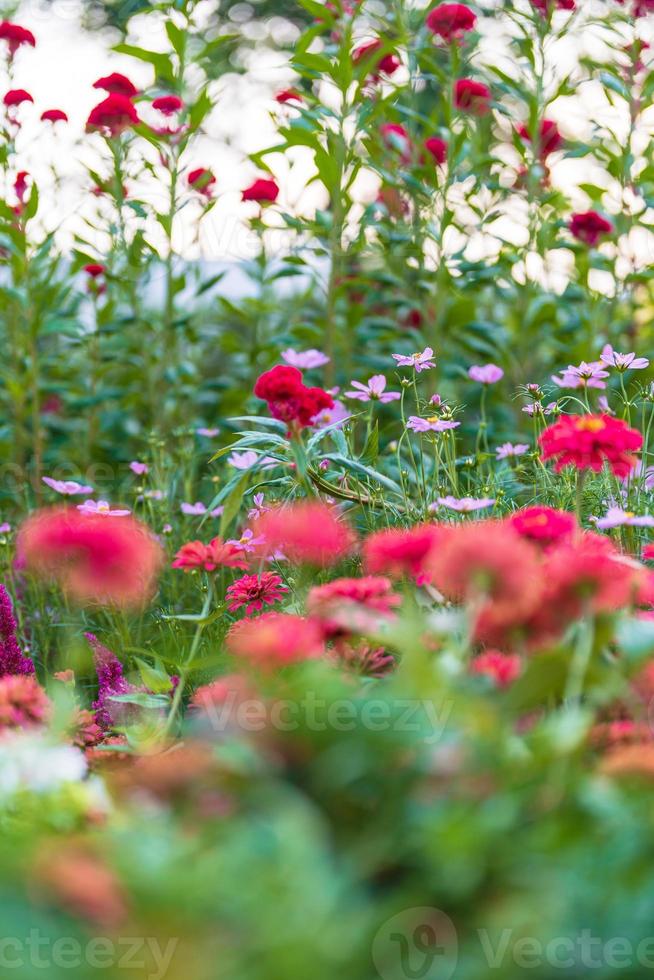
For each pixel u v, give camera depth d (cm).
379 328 484
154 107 462
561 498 277
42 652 310
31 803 108
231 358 570
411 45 457
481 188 481
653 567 234
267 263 510
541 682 109
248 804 99
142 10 484
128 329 528
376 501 272
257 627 160
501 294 495
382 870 92
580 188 477
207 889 80
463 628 125
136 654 257
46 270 525
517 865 87
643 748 104
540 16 442
